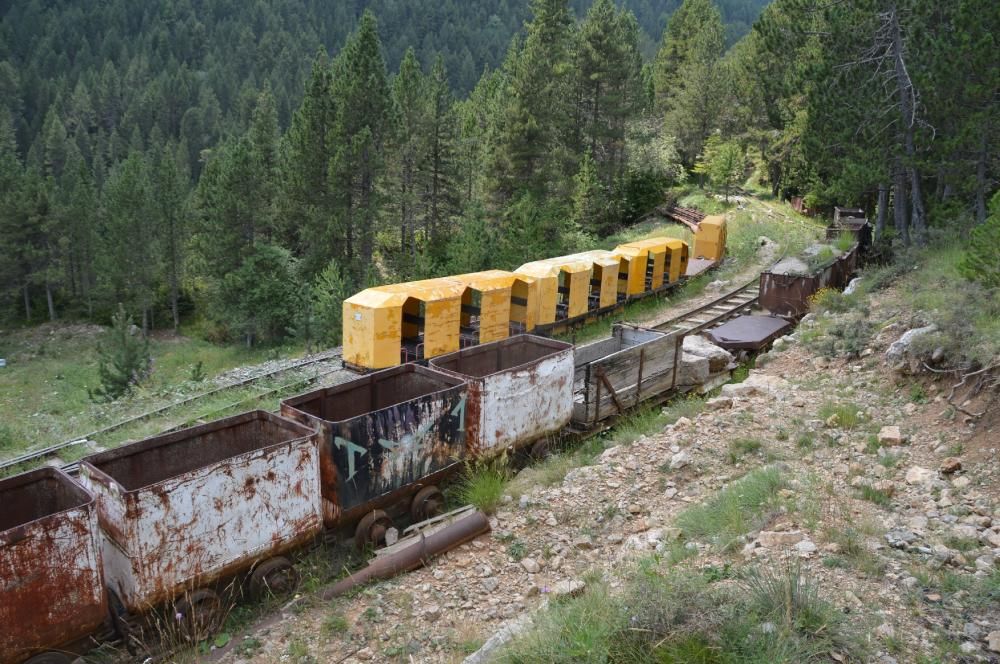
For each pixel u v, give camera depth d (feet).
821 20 96.22
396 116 130.62
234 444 26.81
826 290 56.39
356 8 578.25
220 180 145.89
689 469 29.22
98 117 354.54
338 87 126.41
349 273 129.08
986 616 17.39
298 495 24.32
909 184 80.84
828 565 19.89
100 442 42.75
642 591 18.12
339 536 27.04
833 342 42.01
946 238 61.21
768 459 28.91
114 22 472.44
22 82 358.64
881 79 69.92
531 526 26.35
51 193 193.57
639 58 173.37
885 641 16.48
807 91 81.51
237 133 298.35
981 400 29.53
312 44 481.87
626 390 37.70
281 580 23.82
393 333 51.47
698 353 45.65
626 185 167.32
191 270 177.99
